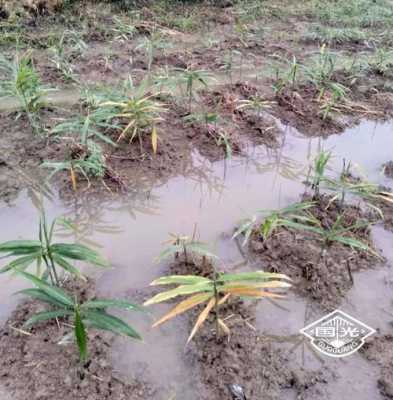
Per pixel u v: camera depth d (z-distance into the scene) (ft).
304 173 9.05
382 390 5.19
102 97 9.73
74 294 6.05
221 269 6.59
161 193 8.26
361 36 15.40
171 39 14.42
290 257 6.82
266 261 6.78
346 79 12.67
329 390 5.17
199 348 5.52
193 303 4.93
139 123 9.25
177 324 5.81
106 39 13.96
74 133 9.39
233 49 14.12
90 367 5.23
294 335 5.76
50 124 9.71
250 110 10.80
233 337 5.65
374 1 18.86
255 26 16.03
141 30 14.66
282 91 11.65
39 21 14.43
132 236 7.28
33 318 4.80
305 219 6.81
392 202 8.16
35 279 4.91
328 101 11.21
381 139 10.43
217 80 12.22
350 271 6.62
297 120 10.78
